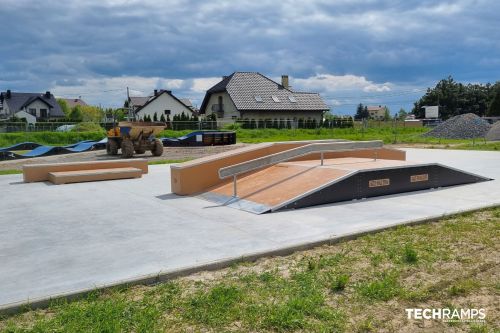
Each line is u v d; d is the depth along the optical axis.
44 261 4.23
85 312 3.08
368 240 4.74
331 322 2.92
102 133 32.56
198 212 6.41
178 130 38.00
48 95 72.62
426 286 3.46
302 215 5.96
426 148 21.36
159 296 3.39
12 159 20.22
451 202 6.68
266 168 8.68
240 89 48.25
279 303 3.19
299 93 50.78
